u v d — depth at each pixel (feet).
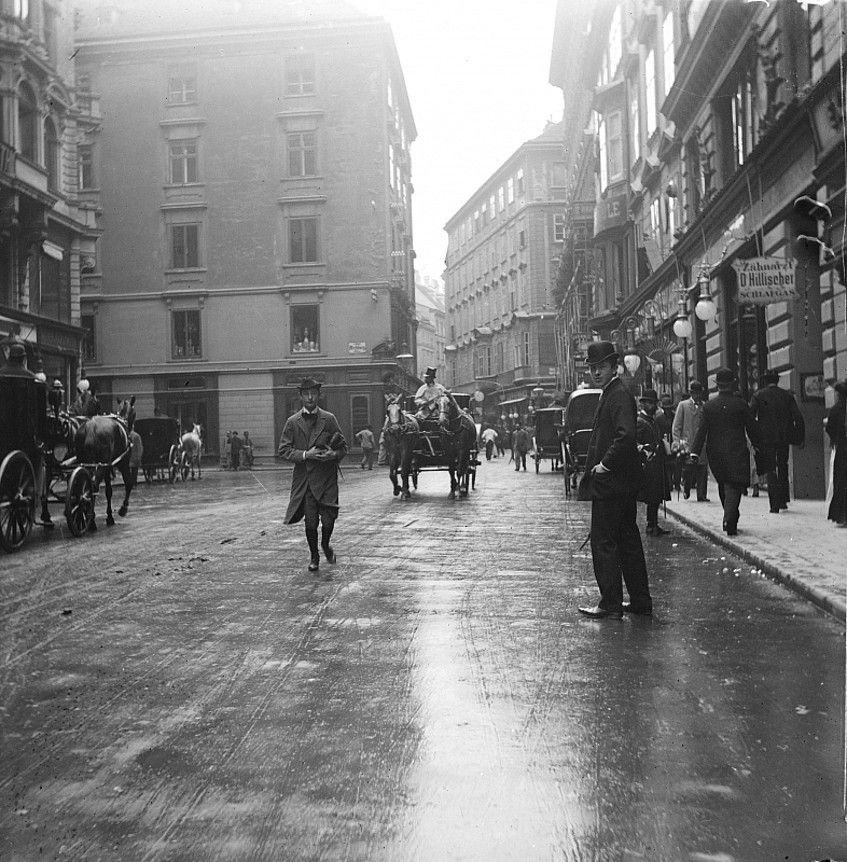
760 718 14.94
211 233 153.99
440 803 11.65
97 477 43.62
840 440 38.60
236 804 11.66
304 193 153.17
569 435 60.34
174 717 15.19
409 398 65.72
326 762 13.08
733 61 62.08
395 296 158.92
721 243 66.85
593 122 142.61
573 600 25.03
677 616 22.84
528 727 14.56
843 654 18.98
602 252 127.44
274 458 151.43
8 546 34.88
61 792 12.10
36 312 99.96
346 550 35.42
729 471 35.91
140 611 23.76
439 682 17.10
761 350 58.54
